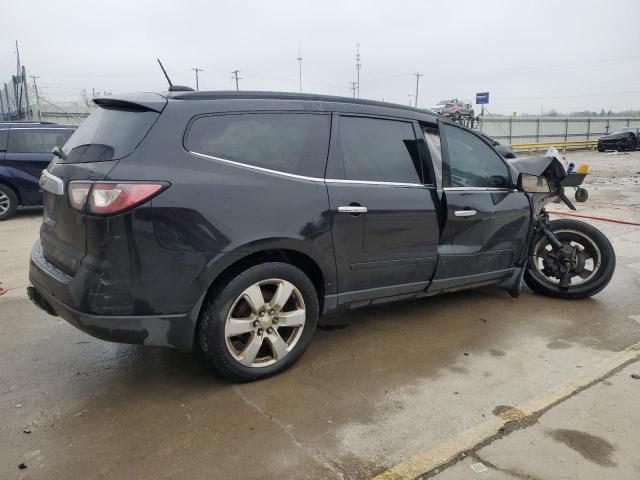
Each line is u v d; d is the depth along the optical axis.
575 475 2.42
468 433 2.75
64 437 2.70
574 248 5.01
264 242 3.07
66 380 3.32
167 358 3.64
